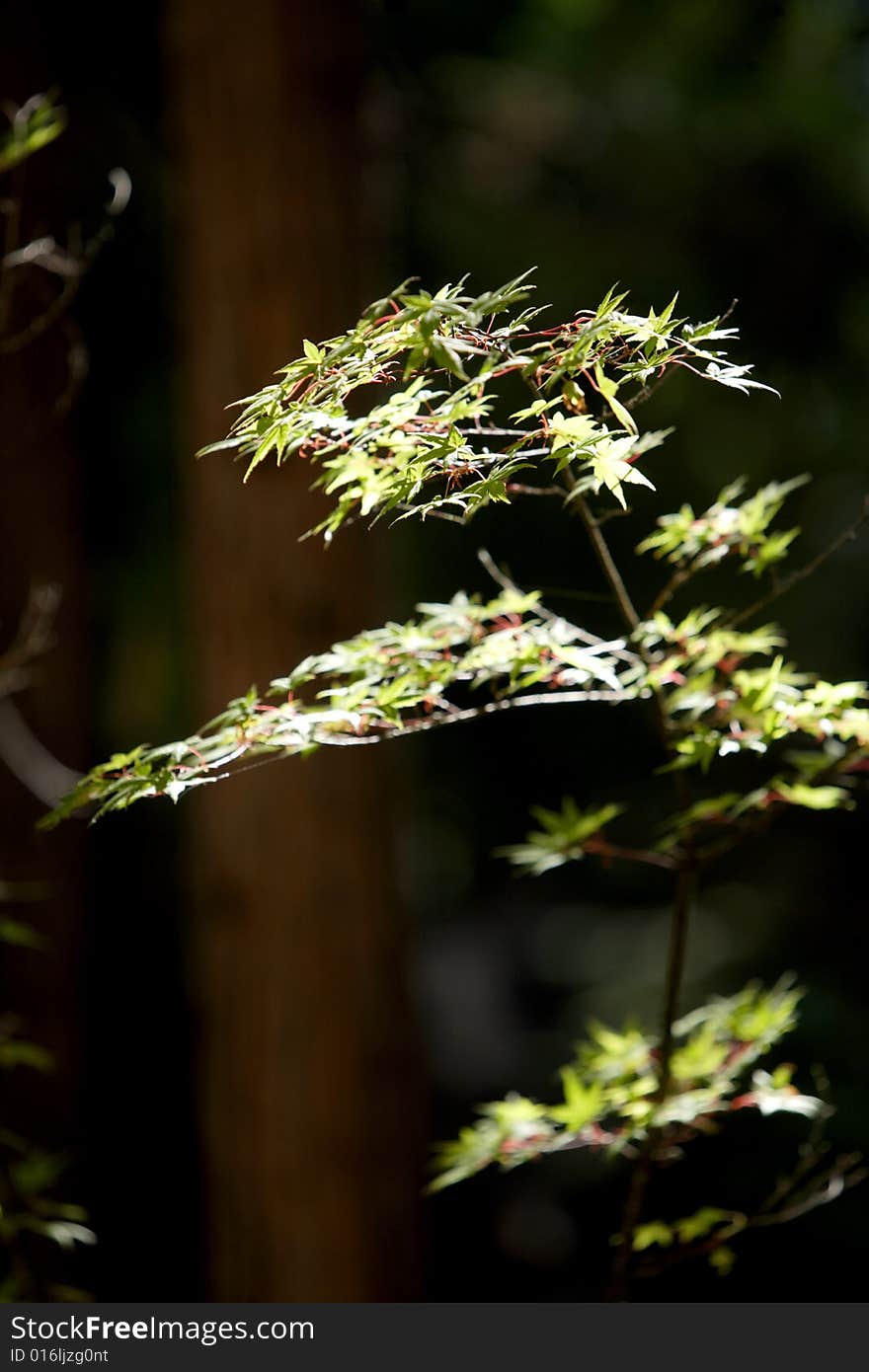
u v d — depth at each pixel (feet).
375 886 15.62
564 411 6.70
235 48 14.65
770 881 27.12
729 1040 8.80
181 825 22.82
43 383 16.85
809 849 26.84
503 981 30.68
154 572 23.34
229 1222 15.65
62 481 17.84
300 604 14.75
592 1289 20.72
